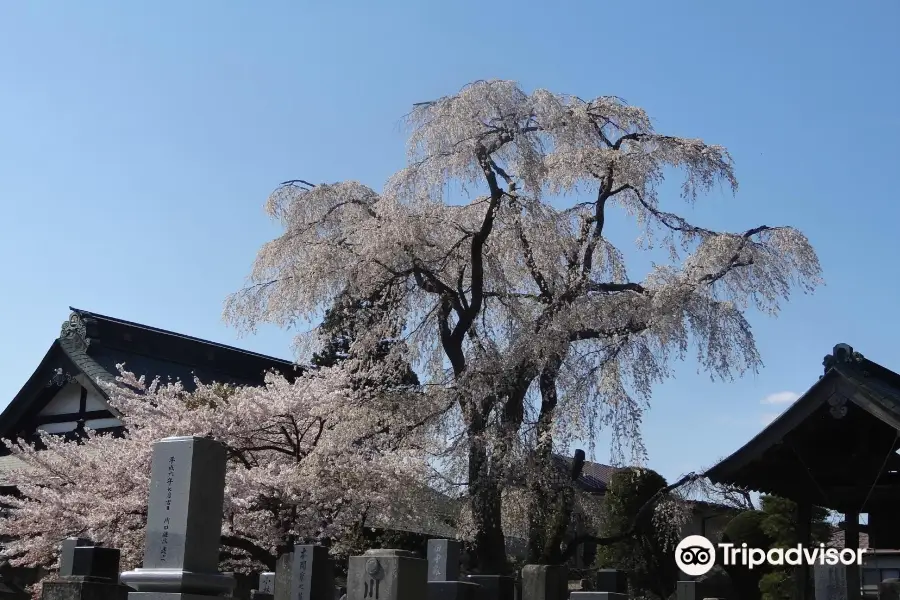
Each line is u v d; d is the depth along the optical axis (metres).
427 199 17.59
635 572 21.94
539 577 10.45
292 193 19.33
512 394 17.05
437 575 10.80
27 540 16.03
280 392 16.67
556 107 17.56
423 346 19.03
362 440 17.47
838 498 10.33
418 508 17.25
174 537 6.22
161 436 15.84
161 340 24.97
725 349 17.09
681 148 18.17
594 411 16.48
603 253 19.97
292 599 10.50
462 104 17.34
